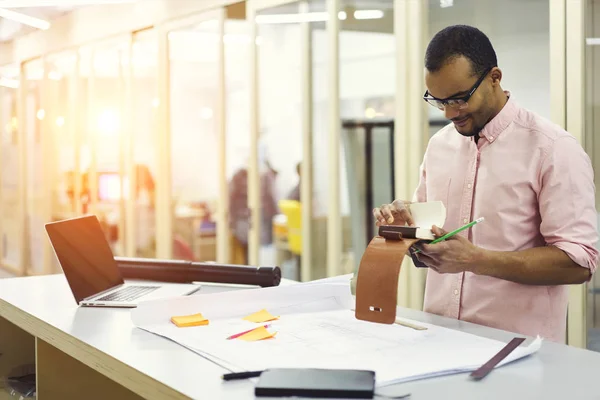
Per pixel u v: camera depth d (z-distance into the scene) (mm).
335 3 3744
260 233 4402
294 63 4055
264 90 4312
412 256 1619
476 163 1837
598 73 2781
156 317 1568
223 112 4707
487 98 1719
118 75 5969
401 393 1073
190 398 1055
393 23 3471
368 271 1381
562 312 1767
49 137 7184
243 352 1299
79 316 1688
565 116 2824
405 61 3416
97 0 5781
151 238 5742
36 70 7406
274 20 4203
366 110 3637
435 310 1916
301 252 4062
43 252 7430
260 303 1654
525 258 1588
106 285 2039
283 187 4199
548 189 1689
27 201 7773
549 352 1323
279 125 4203
